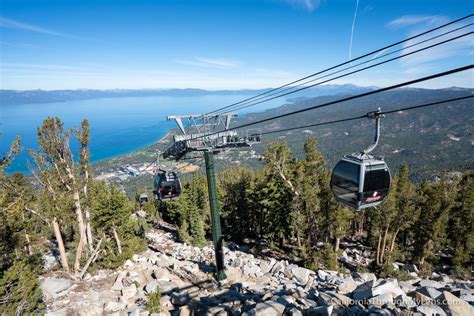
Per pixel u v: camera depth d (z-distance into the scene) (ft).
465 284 53.62
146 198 120.67
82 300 51.85
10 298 43.14
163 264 79.05
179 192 67.46
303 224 117.70
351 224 165.07
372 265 111.45
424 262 123.34
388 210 106.32
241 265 78.07
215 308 42.37
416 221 125.70
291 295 44.83
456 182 133.28
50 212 67.97
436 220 120.88
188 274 67.72
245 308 40.55
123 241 92.22
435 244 124.88
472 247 124.77
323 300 40.11
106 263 79.41
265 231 148.46
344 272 97.35
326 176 113.29
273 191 124.98
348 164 26.11
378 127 24.98
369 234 148.87
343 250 139.23
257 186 146.41
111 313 47.14
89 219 77.66
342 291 49.52
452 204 121.19
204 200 174.60
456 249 130.11
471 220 125.70
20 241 78.59
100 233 86.48
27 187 77.77
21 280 44.88
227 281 60.80
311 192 110.42
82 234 71.82
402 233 150.41
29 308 44.42
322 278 69.41
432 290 41.45
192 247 116.88
